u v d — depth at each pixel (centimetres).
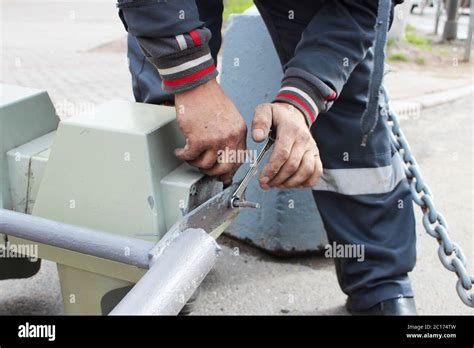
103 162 119
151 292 88
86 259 124
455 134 364
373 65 144
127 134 116
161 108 131
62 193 123
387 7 140
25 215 116
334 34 135
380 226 173
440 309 197
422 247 237
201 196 122
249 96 223
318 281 213
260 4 159
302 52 135
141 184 117
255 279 214
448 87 464
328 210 173
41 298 197
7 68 478
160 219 118
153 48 115
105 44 585
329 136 165
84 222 123
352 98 161
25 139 139
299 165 118
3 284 205
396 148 179
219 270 219
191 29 114
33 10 794
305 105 126
